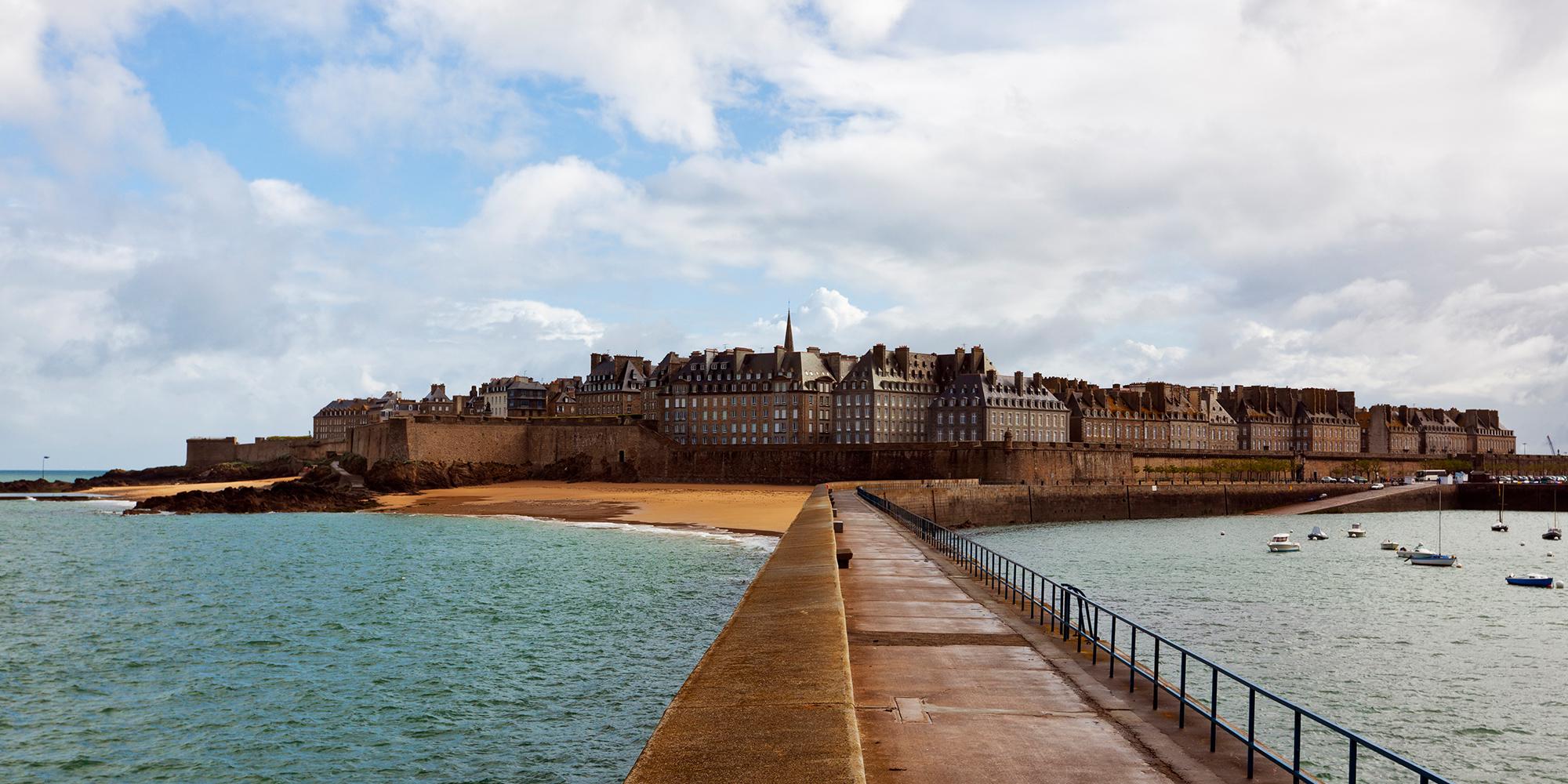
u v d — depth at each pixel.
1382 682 36.00
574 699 30.27
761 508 103.56
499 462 152.88
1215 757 13.33
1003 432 162.62
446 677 32.91
